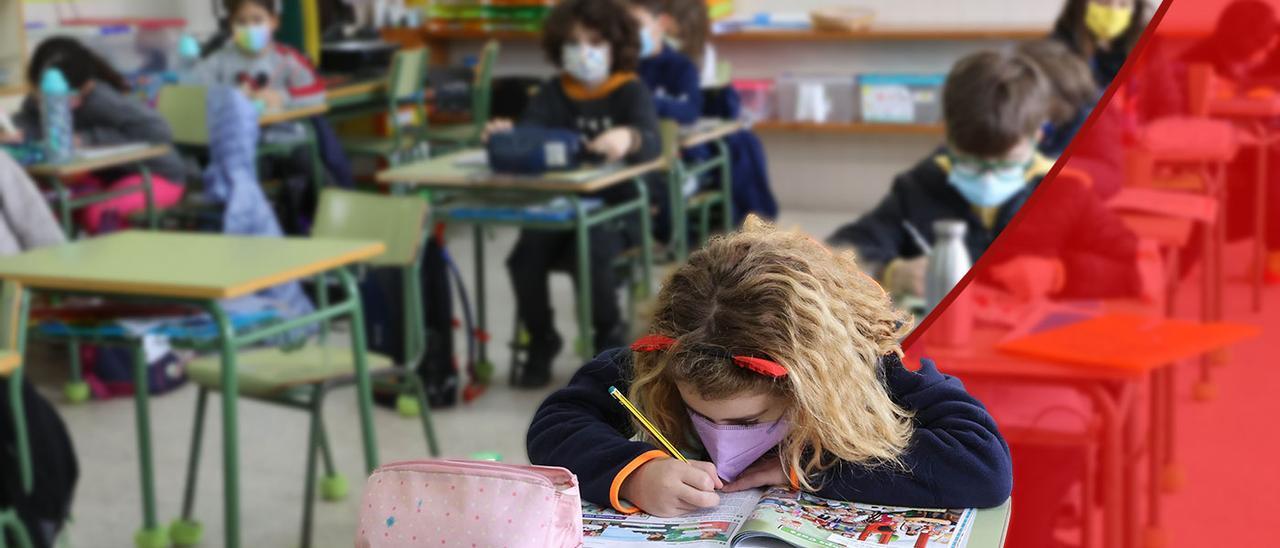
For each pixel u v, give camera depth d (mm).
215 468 3332
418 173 3768
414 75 5918
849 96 6258
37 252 2775
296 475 3283
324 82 5707
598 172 3758
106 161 4160
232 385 2477
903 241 2357
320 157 5344
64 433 2502
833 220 6285
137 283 2445
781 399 1062
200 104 4789
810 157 6543
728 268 1091
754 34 6262
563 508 1000
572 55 4008
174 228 4766
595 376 1285
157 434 3582
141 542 2783
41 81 4324
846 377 1057
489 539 984
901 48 6281
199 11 6516
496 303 4953
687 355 1053
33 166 4020
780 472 1129
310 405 2736
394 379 3686
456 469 1018
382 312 3682
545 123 4098
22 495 2385
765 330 1039
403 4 6707
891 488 1080
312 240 2887
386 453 3424
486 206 3732
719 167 4902
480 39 6777
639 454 1127
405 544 1006
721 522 1061
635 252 4082
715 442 1095
